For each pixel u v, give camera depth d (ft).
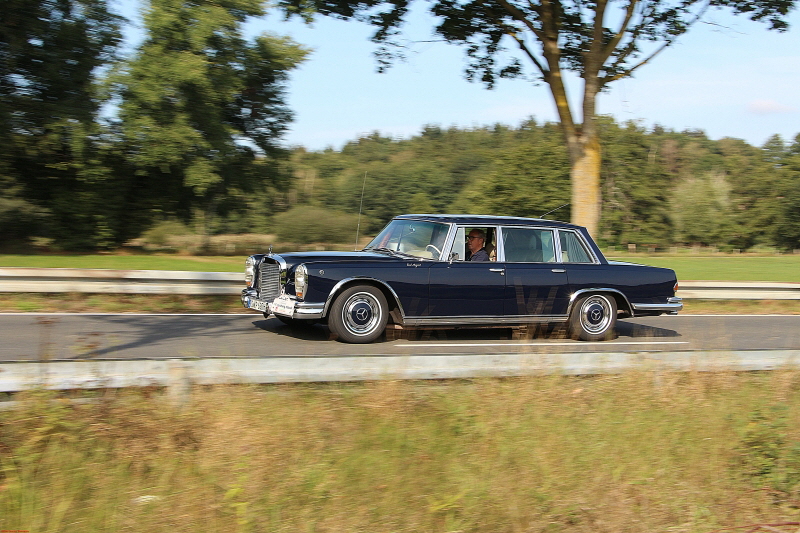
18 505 11.65
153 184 92.99
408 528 11.94
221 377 16.11
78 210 84.74
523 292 29.09
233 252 102.27
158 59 81.56
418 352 25.80
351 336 26.91
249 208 106.52
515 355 19.30
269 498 12.24
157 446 13.92
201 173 83.66
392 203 184.55
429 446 14.57
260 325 30.91
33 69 78.33
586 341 30.53
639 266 31.73
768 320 41.55
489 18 51.78
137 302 36.50
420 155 270.46
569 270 30.14
